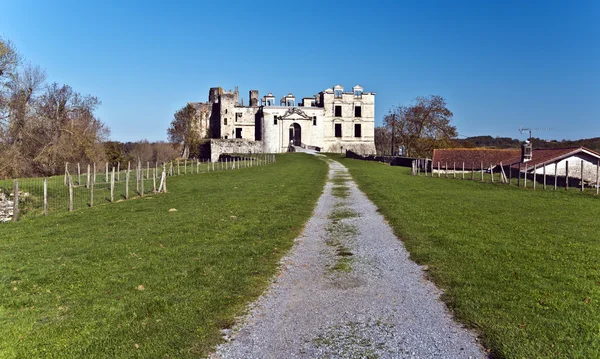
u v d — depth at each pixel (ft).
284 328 33.09
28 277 44.83
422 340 30.53
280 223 71.00
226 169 206.28
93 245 57.98
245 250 54.29
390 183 131.23
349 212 82.99
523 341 29.22
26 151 200.34
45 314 35.68
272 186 127.24
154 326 33.12
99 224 73.67
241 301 38.40
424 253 51.11
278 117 407.64
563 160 157.07
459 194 104.12
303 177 157.28
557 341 29.09
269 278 44.60
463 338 30.55
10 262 50.75
